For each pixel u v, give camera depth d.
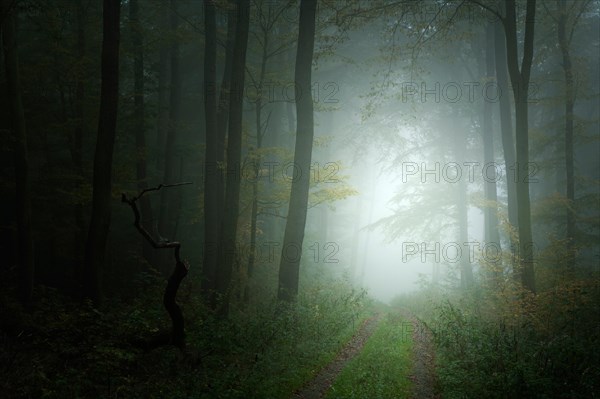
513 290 14.78
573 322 12.94
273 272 23.39
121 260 24.22
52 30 18.48
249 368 9.92
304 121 15.10
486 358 10.43
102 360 8.97
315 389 9.59
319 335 13.60
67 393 7.81
